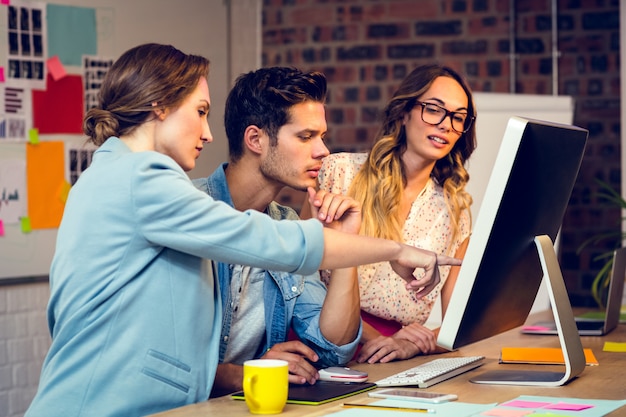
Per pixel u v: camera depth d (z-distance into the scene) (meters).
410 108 2.45
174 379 1.62
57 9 4.05
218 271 1.93
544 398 1.60
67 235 1.63
